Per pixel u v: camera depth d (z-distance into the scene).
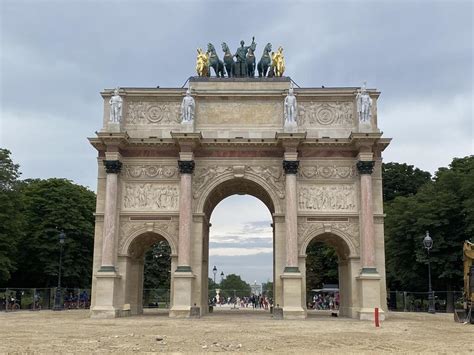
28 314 54.03
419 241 71.06
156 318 47.91
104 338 29.17
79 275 79.69
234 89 55.69
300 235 51.97
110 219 51.09
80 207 81.44
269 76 57.53
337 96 54.66
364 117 52.94
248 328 36.50
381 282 51.09
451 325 40.88
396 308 74.19
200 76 57.34
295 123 52.75
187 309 49.12
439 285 73.94
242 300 107.25
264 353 22.80
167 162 53.59
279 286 50.84
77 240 79.81
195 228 52.28
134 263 55.16
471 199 65.50
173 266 51.53
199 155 53.62
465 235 68.88
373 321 45.69
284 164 52.09
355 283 50.88
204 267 55.78
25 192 80.00
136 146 53.50
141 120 54.84
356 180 52.91
